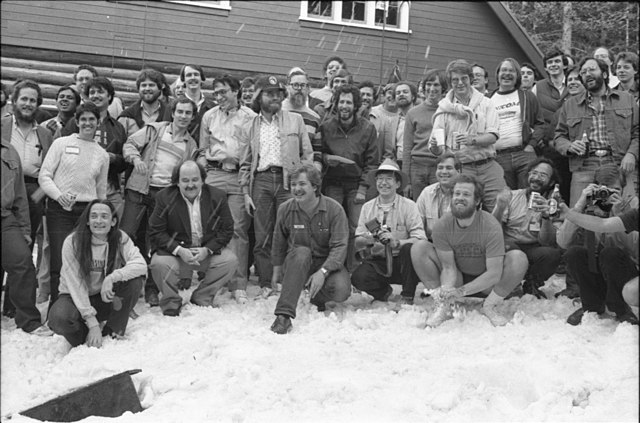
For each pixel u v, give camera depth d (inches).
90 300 231.1
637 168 273.7
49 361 216.8
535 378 200.8
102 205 225.1
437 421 175.6
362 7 578.9
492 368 201.3
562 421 177.0
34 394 193.6
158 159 276.5
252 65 548.1
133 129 287.9
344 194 295.9
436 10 594.6
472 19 602.5
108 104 275.9
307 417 175.9
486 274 240.5
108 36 515.5
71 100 288.2
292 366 205.8
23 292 237.9
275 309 239.8
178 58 530.9
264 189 280.4
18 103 260.2
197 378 198.8
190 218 253.8
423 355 216.1
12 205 243.1
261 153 281.0
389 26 585.3
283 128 281.7
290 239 262.4
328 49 566.6
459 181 238.7
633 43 796.0
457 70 272.1
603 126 279.0
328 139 293.0
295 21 558.6
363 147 293.3
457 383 192.5
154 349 219.6
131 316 249.0
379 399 185.3
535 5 863.7
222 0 539.5
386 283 267.4
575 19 821.9
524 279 273.3
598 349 219.3
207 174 285.7
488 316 244.7
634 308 232.8
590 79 279.3
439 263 249.8
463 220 239.8
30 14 498.9
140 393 197.2
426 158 295.6
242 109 291.9
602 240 241.1
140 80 286.7
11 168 241.1
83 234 223.8
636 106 278.2
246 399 184.7
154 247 254.4
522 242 267.1
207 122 288.4
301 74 300.7
